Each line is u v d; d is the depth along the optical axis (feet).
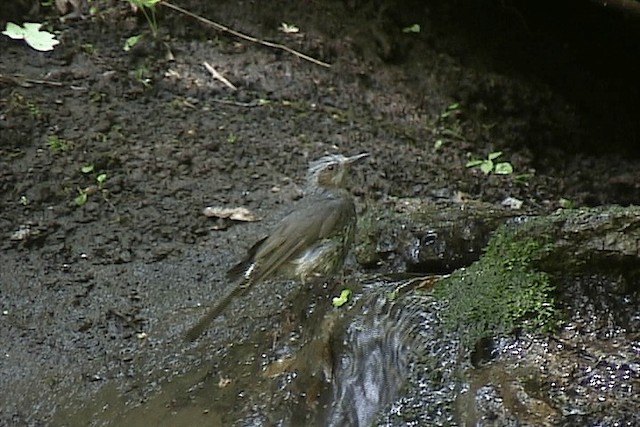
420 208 35.06
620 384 20.39
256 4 48.70
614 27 53.11
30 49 43.60
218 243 34.27
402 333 23.32
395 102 47.37
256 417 24.45
